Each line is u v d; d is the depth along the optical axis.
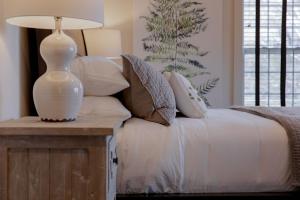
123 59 2.09
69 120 1.37
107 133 1.19
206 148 1.80
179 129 1.86
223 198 1.79
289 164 1.82
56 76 1.35
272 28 4.38
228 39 4.25
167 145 1.78
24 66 2.18
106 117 1.59
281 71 4.35
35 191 1.22
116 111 1.90
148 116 1.97
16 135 1.20
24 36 2.19
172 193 1.77
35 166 1.21
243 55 4.29
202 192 1.79
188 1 4.18
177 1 4.17
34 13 1.39
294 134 1.84
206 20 4.21
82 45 3.42
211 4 4.21
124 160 1.75
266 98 4.38
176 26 4.17
